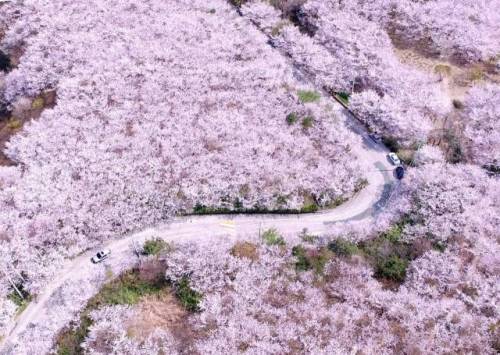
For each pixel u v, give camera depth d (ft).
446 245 171.63
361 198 200.34
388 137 222.28
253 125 214.90
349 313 151.74
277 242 175.94
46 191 189.67
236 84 234.79
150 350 146.72
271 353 141.69
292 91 235.81
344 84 245.45
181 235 184.55
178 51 250.57
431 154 208.74
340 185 195.21
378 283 161.79
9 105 245.65
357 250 171.73
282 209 192.13
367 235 178.70
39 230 179.11
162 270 169.37
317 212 194.49
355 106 233.76
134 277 169.48
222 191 190.80
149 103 224.53
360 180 202.18
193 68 242.17
